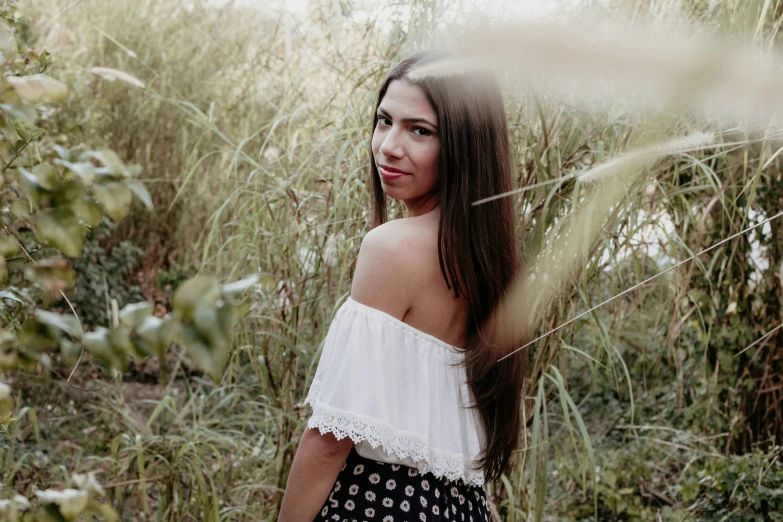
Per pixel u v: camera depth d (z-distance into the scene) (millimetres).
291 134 2588
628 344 3496
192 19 5195
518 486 2012
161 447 2477
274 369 2393
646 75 331
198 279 561
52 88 731
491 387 1420
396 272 1309
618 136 1892
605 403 3652
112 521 671
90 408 3479
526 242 1889
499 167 1370
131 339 617
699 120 1347
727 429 3092
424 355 1339
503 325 1390
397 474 1319
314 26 2770
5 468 2184
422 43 2121
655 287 2771
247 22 5113
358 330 1300
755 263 2891
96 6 5176
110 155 728
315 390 1355
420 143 1338
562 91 342
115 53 5035
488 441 1439
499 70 345
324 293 2289
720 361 3000
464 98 1330
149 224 5379
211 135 4863
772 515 2438
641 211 2160
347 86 2584
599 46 324
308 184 2537
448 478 1360
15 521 629
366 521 1297
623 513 3027
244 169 3172
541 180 1889
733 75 340
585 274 1703
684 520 2709
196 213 5164
